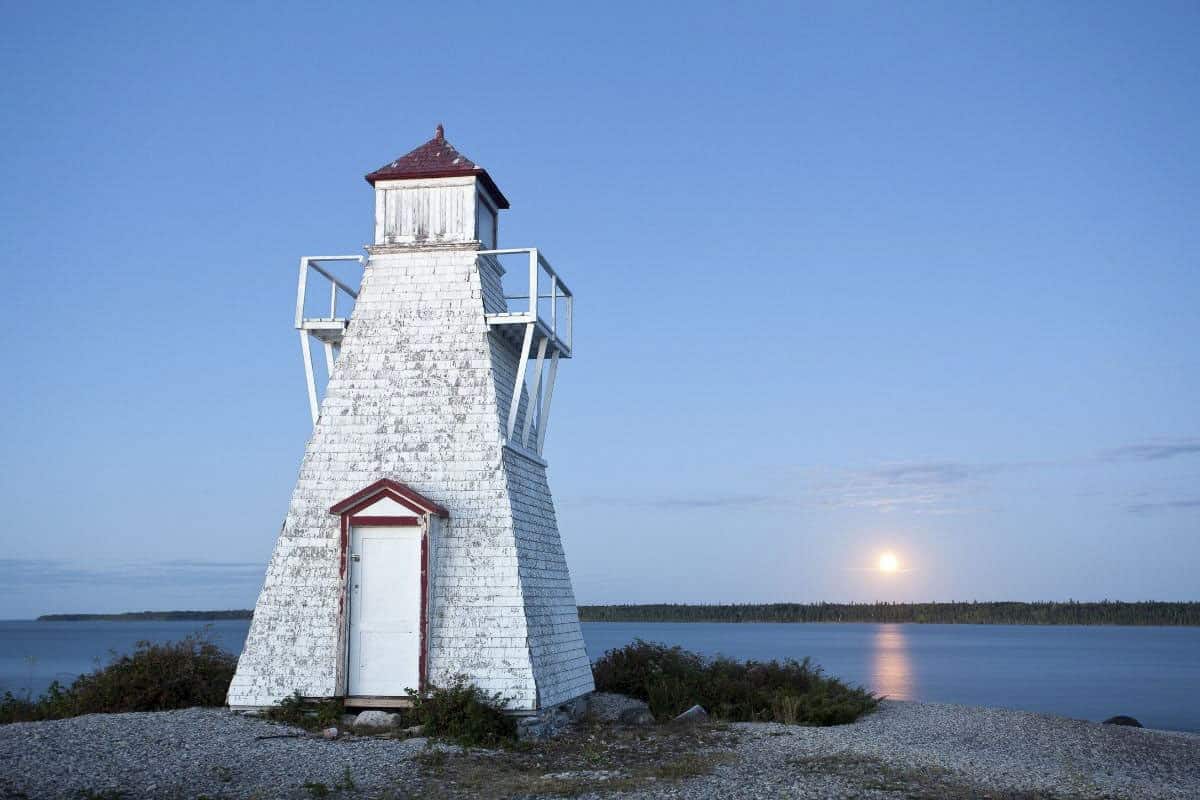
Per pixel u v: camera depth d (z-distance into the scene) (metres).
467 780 15.48
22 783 13.34
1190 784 17.47
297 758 16.36
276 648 20.73
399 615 20.56
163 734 17.34
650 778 16.11
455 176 22.91
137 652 23.06
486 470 21.22
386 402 21.86
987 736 22.17
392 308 22.42
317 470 21.56
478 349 21.98
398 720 19.75
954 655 116.50
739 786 15.53
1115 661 103.44
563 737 20.64
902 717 25.75
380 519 20.73
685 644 148.25
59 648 133.38
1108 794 15.98
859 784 15.87
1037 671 84.12
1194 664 96.75
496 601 20.50
